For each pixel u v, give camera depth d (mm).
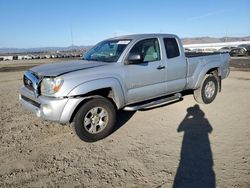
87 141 4832
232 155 4152
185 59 6449
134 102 5559
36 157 4305
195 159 4066
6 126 5828
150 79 5645
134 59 5148
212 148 4445
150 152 4375
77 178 3635
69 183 3520
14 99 8734
